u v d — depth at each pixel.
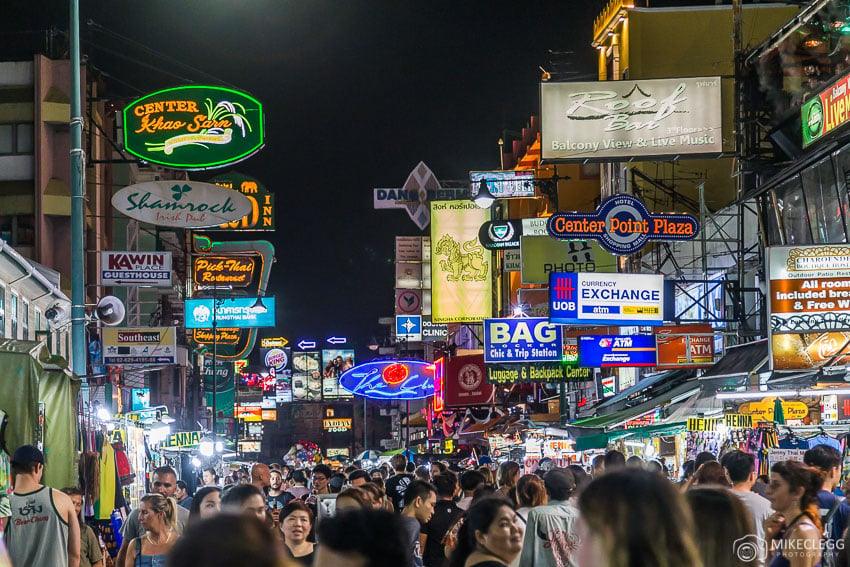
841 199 21.58
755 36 38.69
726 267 29.80
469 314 44.88
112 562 15.52
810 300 16.33
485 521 6.09
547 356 30.66
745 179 27.73
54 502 8.95
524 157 56.94
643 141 26.48
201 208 24.78
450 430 58.47
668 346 25.44
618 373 38.06
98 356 26.58
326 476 14.92
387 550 3.43
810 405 18.64
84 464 14.82
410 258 77.94
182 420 61.88
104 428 18.06
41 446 12.19
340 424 143.62
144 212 24.58
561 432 29.22
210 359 75.94
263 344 111.12
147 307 52.38
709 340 25.38
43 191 33.16
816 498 6.66
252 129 27.67
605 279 24.91
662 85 26.56
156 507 8.75
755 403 17.84
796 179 23.64
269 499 13.23
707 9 38.84
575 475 11.60
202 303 40.66
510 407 44.97
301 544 8.27
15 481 9.05
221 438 53.38
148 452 26.09
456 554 6.32
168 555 2.35
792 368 16.45
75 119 18.19
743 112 26.31
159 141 27.59
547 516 8.03
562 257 31.56
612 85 26.64
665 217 24.89
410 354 106.44
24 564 8.76
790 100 25.81
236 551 2.27
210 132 27.69
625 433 22.91
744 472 8.34
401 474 13.65
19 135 33.50
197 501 9.17
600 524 2.88
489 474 14.76
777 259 16.45
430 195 53.94
